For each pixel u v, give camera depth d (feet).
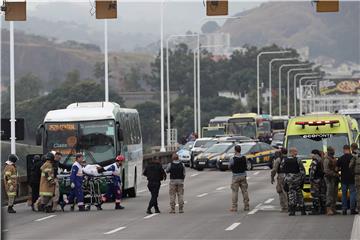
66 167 254.47
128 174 271.69
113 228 184.96
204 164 441.27
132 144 282.15
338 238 157.48
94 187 236.63
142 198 276.82
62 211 232.32
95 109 260.42
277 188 214.90
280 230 173.17
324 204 205.57
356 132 238.27
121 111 270.87
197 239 160.86
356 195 201.36
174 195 219.61
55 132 257.55
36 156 236.84
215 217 205.36
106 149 255.70
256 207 230.89
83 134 256.73
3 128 282.77
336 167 201.87
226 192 293.43
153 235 169.37
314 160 204.03
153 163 219.41
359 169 200.23
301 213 205.46
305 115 227.61
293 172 203.00
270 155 439.63
